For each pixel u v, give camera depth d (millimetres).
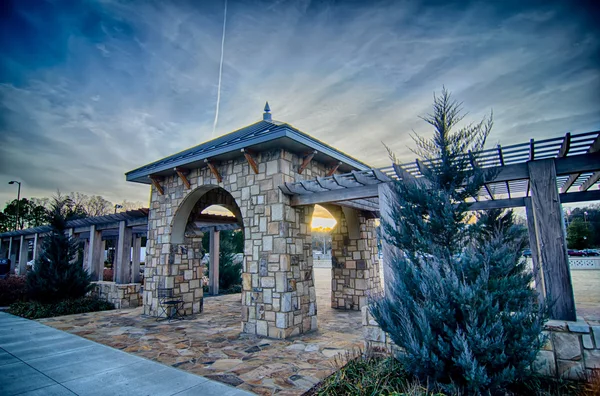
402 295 3674
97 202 32062
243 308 7059
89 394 3734
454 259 3451
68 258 10516
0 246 21531
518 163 4492
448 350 3098
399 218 3990
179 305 8961
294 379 4199
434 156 3867
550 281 4043
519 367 3061
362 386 3578
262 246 6965
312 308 7148
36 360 5008
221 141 8773
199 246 9789
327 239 60812
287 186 6695
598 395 3227
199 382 4090
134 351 5539
